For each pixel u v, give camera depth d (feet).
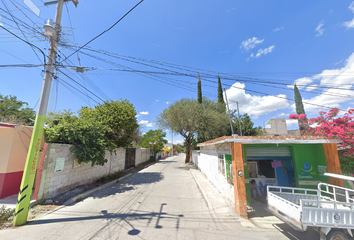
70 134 22.20
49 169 19.21
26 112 54.19
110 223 14.08
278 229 13.79
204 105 70.79
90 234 12.09
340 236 10.71
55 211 16.56
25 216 13.85
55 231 12.45
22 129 21.58
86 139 23.26
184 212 17.07
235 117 70.44
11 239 11.23
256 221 15.44
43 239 11.28
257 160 22.99
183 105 63.41
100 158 25.50
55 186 20.06
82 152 22.99
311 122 25.82
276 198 13.74
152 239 11.66
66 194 20.93
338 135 20.04
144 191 25.63
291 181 20.90
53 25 16.97
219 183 25.25
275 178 22.08
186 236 12.22
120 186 28.89
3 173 19.74
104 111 34.04
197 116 56.34
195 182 33.35
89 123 25.22
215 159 28.02
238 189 16.38
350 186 19.07
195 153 62.03
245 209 15.97
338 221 10.77
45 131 21.94
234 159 17.11
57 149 20.48
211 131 58.85
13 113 50.65
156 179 36.11
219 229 13.53
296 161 20.22
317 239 12.21
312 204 14.79
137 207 18.29
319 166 19.39
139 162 62.59
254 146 20.95
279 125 98.68
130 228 13.25
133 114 36.91
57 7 17.99
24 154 21.99
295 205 11.35
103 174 32.35
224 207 18.56
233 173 17.44
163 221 14.79
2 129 20.81
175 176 40.27
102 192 24.57
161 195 23.47
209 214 16.65
